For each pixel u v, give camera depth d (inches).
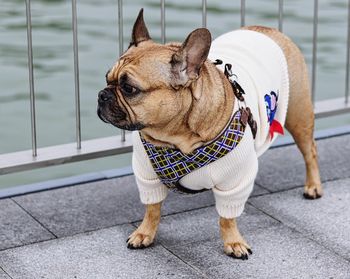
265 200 83.4
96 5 179.3
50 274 70.5
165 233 77.0
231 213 71.7
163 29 86.6
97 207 81.8
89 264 72.0
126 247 74.7
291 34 161.8
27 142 117.0
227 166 69.0
